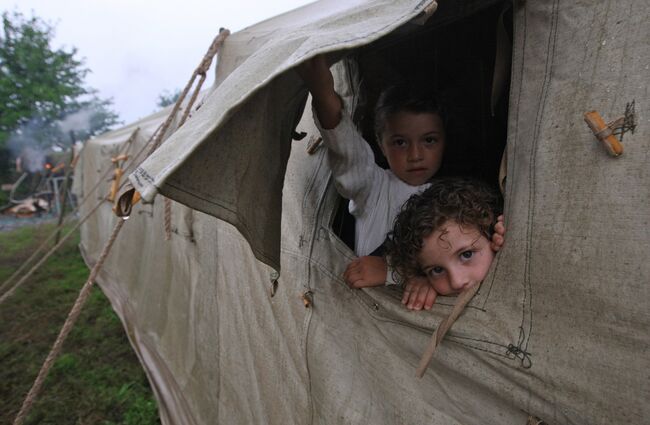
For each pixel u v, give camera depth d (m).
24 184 18.73
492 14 1.43
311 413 1.52
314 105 1.09
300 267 1.60
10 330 5.19
